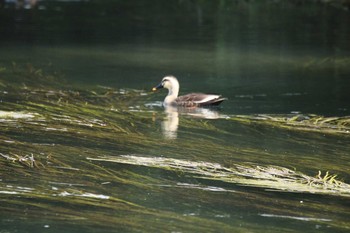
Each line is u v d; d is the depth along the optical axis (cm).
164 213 1102
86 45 2814
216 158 1395
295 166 1364
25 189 1176
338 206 1154
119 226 1045
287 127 1661
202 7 4259
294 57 2652
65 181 1226
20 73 2217
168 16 3806
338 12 4041
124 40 2966
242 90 2094
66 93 1948
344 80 2250
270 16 3856
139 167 1318
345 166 1373
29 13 3744
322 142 1545
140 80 2198
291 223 1082
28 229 1028
